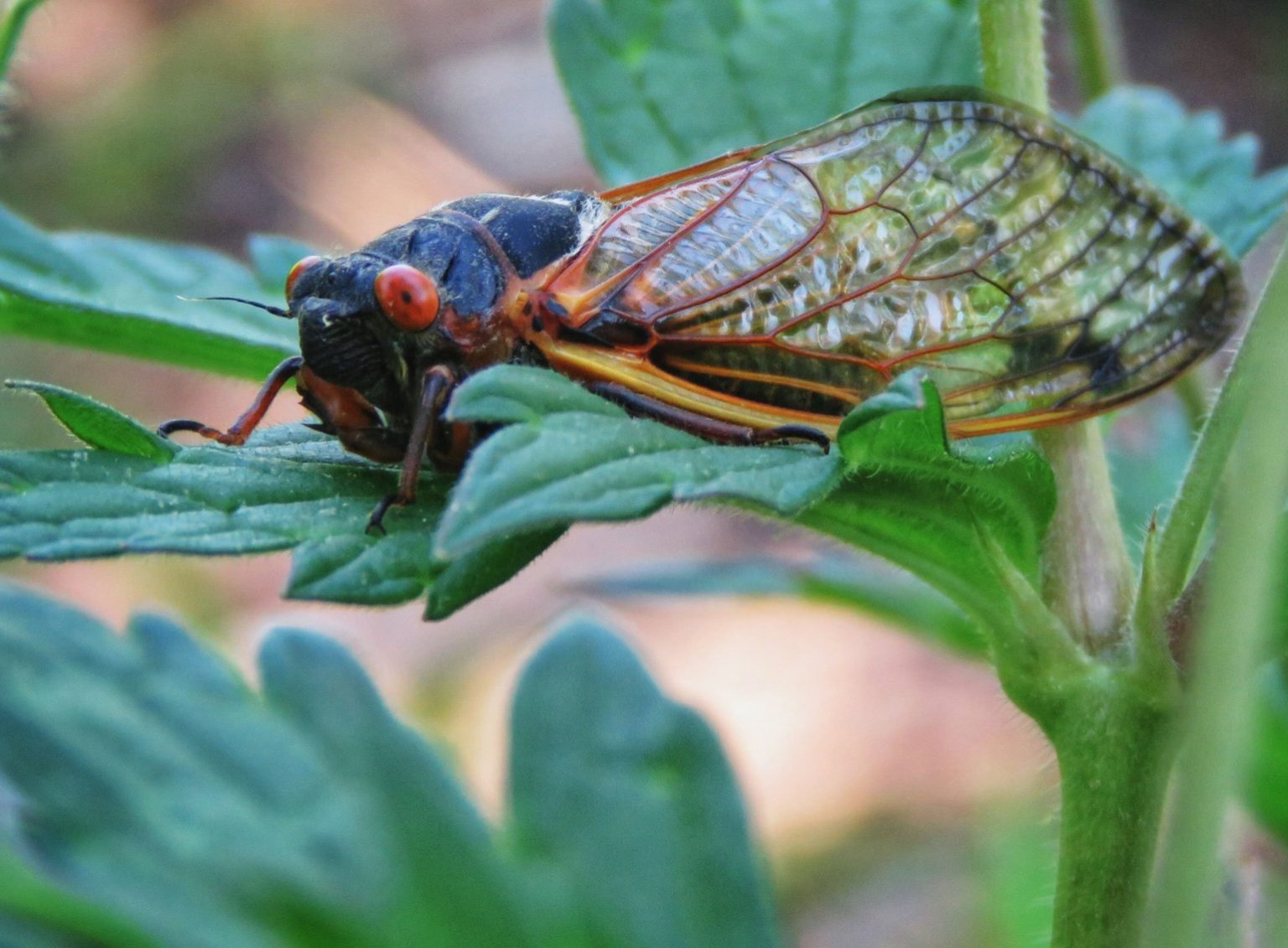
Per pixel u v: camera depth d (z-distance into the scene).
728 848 0.15
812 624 0.32
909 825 0.26
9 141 0.48
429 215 0.15
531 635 0.32
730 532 0.34
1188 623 0.14
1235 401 0.14
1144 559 0.14
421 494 0.14
